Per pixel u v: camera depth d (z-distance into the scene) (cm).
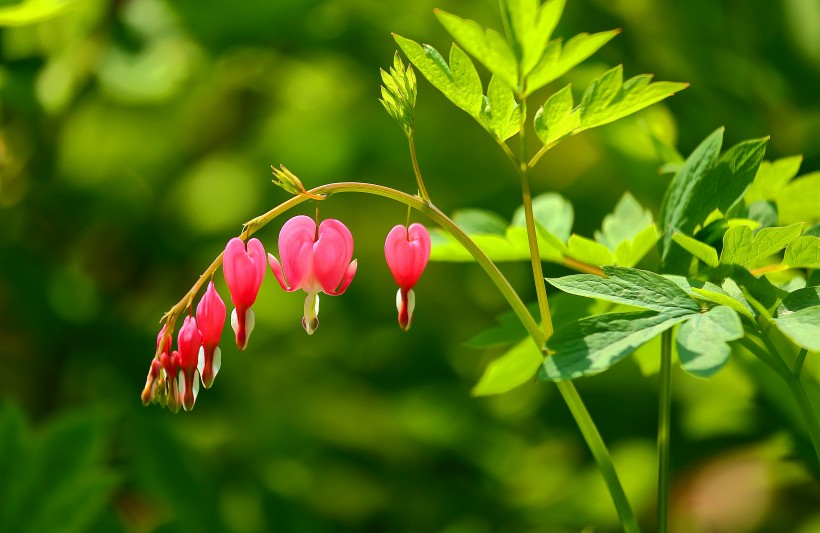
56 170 123
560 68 77
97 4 121
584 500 118
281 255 77
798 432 93
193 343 77
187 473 106
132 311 127
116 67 119
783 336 89
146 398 77
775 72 114
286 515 112
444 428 126
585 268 86
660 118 107
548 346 75
